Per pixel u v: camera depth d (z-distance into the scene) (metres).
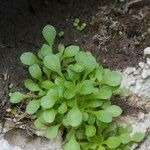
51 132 0.16
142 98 0.18
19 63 0.18
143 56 0.18
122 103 0.17
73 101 0.16
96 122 0.16
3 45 0.18
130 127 0.17
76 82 0.17
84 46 0.18
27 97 0.16
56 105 0.16
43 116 0.16
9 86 0.17
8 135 0.16
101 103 0.16
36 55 0.18
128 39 0.18
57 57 0.16
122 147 0.16
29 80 0.17
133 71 0.17
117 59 0.18
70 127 0.16
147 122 0.17
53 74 0.17
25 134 0.16
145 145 0.17
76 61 0.17
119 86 0.17
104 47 0.18
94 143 0.16
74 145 0.16
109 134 0.17
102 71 0.17
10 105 0.16
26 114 0.16
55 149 0.16
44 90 0.17
